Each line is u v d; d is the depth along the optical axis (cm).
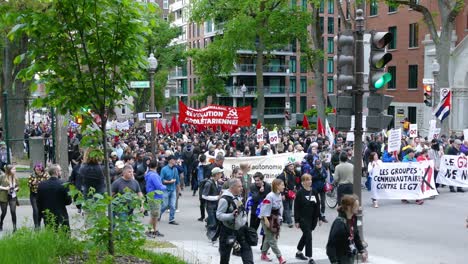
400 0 3016
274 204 1024
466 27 4122
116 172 1442
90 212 689
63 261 676
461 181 1986
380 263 1060
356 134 1012
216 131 4044
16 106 2842
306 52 4109
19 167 2473
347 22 2930
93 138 691
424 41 4362
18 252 639
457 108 4091
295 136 3014
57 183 1002
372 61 987
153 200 713
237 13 4159
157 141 2742
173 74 9550
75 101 675
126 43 662
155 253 843
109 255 687
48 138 2777
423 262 1080
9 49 2836
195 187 2070
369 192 2073
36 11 642
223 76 6150
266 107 8081
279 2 4094
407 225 1445
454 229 1391
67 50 658
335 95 1037
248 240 885
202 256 1054
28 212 1588
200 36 8375
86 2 619
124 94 691
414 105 4538
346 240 717
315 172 1481
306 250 1052
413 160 1878
